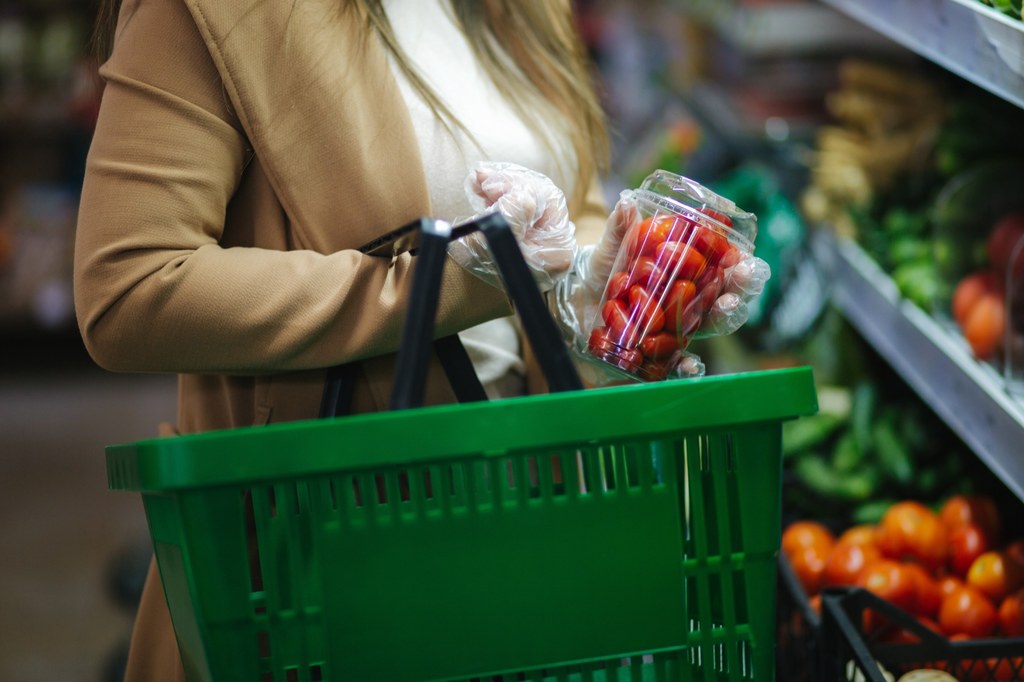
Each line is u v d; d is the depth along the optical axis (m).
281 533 1.10
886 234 2.58
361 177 1.26
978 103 2.51
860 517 2.20
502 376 1.43
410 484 0.96
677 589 1.02
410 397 0.93
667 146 3.93
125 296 1.16
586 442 0.96
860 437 2.46
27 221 6.29
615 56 5.91
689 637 1.03
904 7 1.91
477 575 0.98
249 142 1.27
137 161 1.17
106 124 1.20
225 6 1.20
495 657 0.99
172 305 1.16
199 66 1.21
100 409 5.63
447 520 0.97
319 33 1.25
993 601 1.75
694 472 1.01
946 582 1.80
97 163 1.19
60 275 6.11
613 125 2.00
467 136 1.35
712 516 1.08
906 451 2.41
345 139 1.25
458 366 1.25
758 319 2.92
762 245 2.98
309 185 1.26
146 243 1.16
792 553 2.01
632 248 1.21
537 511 0.98
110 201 1.17
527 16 1.49
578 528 0.99
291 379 1.29
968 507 1.95
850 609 1.51
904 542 1.90
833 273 2.84
